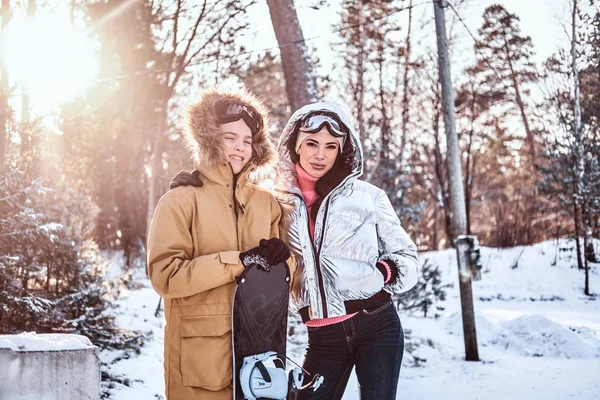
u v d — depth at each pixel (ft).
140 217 57.57
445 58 26.76
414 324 31.83
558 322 27.58
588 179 42.39
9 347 7.41
